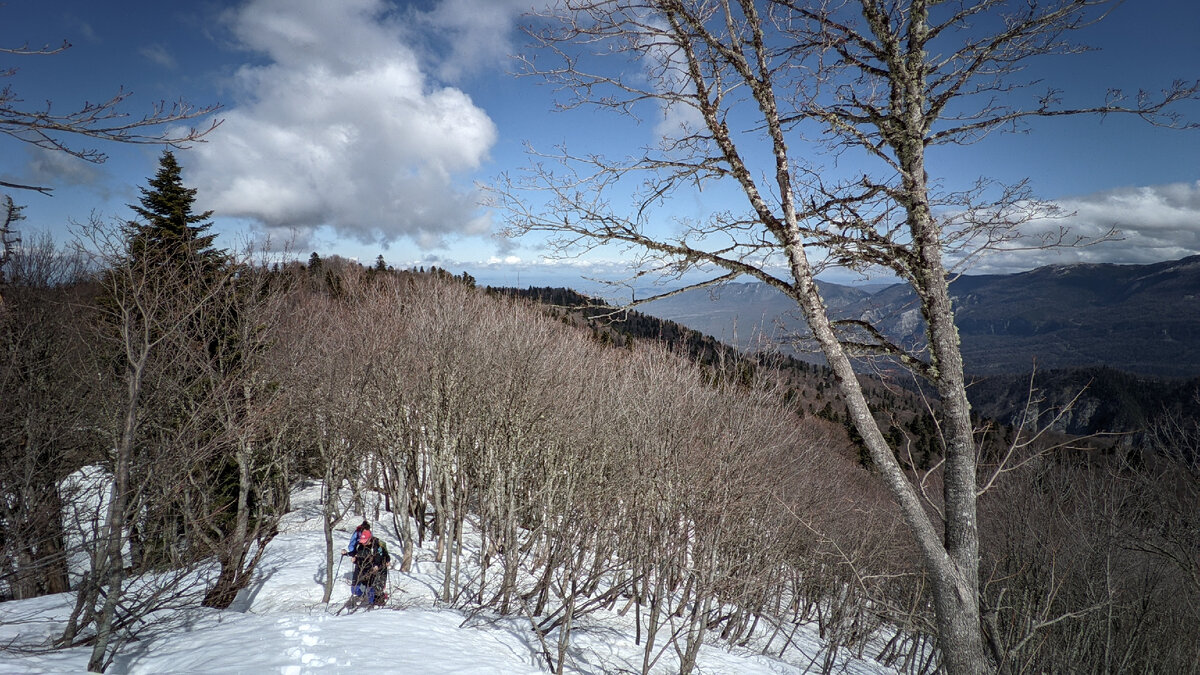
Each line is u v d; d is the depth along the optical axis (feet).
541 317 67.67
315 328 54.34
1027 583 42.68
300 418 45.73
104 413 32.71
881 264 19.48
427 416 53.06
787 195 18.60
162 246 38.37
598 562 42.09
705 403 40.73
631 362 57.06
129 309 29.89
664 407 40.32
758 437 40.81
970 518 18.65
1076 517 49.06
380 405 50.85
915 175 18.98
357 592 41.11
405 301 64.34
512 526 43.93
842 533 53.93
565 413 52.42
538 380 53.01
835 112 19.70
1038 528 48.78
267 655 28.60
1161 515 50.16
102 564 26.99
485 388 52.21
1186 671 49.90
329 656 28.78
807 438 63.67
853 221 18.84
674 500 35.60
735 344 40.52
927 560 18.63
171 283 33.88
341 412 44.65
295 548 53.52
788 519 44.70
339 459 47.14
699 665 39.70
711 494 35.81
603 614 46.14
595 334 74.74
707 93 19.01
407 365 54.24
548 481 47.80
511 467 47.01
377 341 52.16
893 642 55.83
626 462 41.24
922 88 18.81
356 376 49.11
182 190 56.90
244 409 41.50
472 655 31.68
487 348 55.52
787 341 21.59
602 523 41.39
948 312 19.12
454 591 46.34
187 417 36.42
